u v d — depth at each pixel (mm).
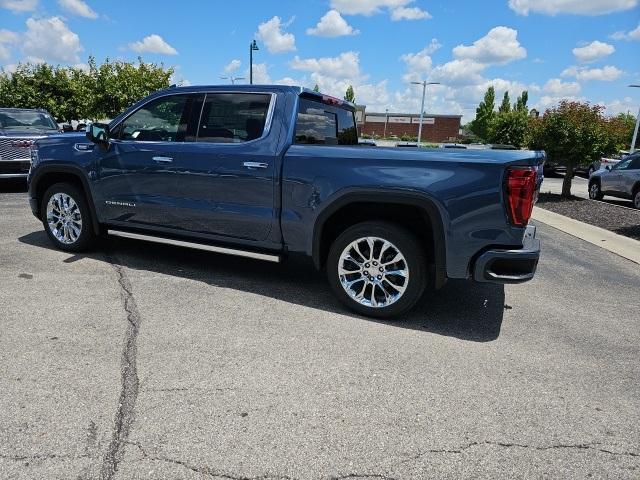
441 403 2832
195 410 2654
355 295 4102
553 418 2732
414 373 3164
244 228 4449
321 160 3986
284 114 4250
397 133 72812
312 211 4070
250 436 2463
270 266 5406
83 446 2338
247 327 3764
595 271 6000
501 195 3484
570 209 11547
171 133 4750
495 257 3545
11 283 4484
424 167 3664
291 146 4184
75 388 2814
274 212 4250
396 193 3738
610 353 3617
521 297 4840
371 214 4164
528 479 2252
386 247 3902
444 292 4848
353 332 3764
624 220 9906
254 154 4266
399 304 3924
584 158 12828
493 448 2455
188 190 4637
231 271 5164
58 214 5590
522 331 3959
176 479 2158
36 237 6273
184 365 3131
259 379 3002
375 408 2750
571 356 3533
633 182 13539
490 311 4387
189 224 4738
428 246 3982
